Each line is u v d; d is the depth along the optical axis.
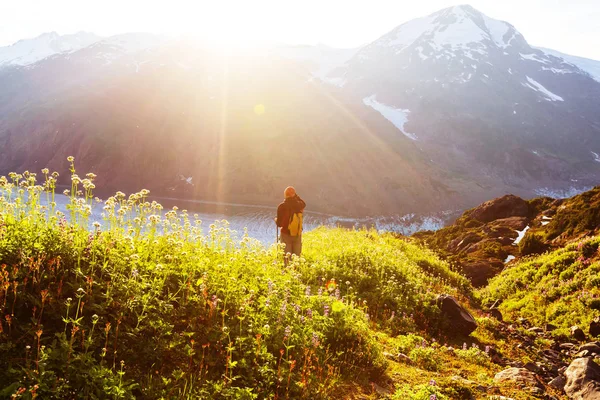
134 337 4.69
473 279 25.52
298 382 5.05
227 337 5.46
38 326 4.27
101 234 6.11
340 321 7.35
